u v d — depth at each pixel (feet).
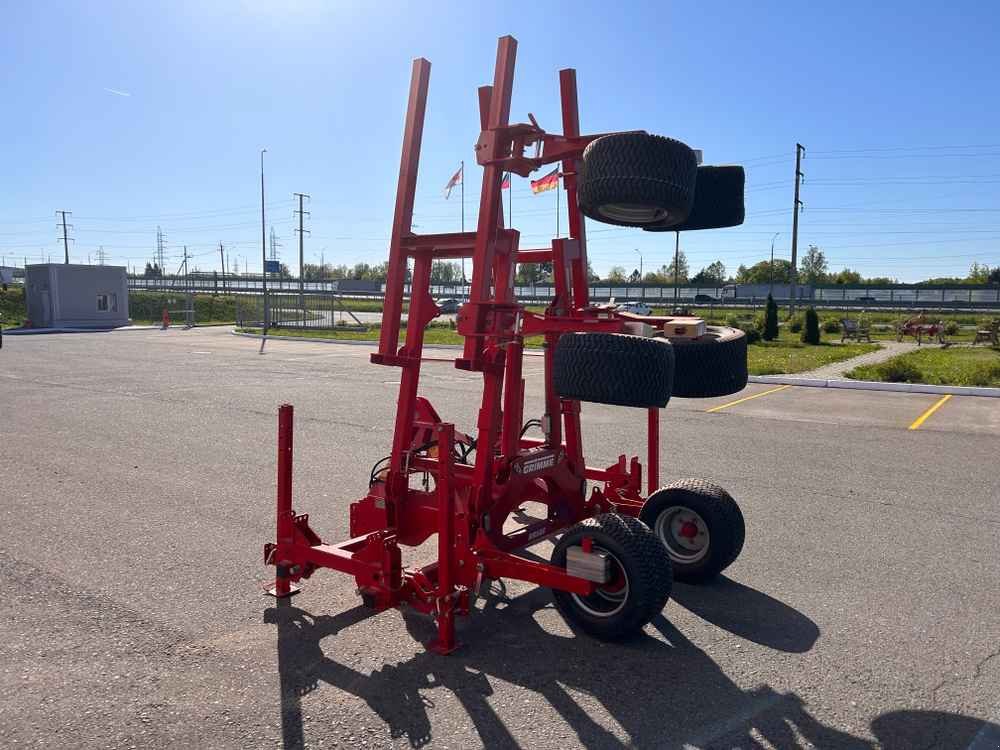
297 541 15.61
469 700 12.02
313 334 112.16
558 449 16.99
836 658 13.57
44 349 81.10
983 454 30.58
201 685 12.39
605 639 14.06
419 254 15.78
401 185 15.55
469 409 41.63
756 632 14.58
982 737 11.19
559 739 11.00
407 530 15.97
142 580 16.76
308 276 442.09
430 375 58.39
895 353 82.33
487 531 15.15
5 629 14.34
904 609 15.69
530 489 17.49
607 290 275.59
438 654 13.56
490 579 15.78
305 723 11.33
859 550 19.21
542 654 13.62
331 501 23.02
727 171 17.61
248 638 14.07
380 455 29.40
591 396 13.20
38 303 125.59
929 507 22.99
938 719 11.66
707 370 15.57
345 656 13.43
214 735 11.00
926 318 143.64
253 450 30.12
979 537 20.24
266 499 23.13
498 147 14.53
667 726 11.36
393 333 15.79
